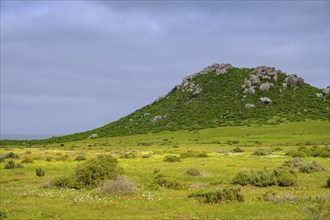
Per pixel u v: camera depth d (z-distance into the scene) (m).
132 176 34.25
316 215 16.36
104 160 29.14
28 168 42.12
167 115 198.25
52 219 16.88
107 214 17.80
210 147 99.19
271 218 16.41
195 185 28.23
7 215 17.34
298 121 162.88
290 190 25.03
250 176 28.70
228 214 17.42
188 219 16.61
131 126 194.62
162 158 58.25
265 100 194.50
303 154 58.53
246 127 157.88
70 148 114.06
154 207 19.34
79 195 23.41
